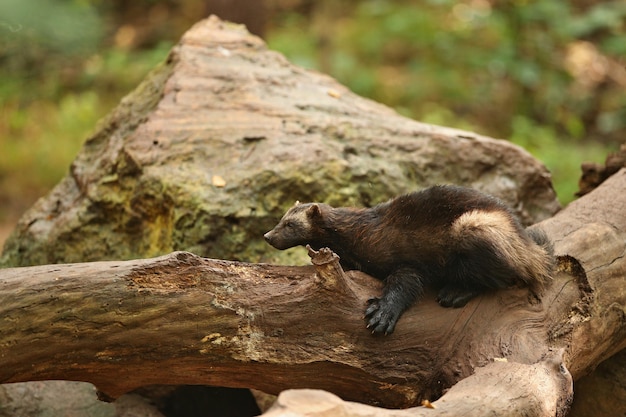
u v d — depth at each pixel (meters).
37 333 6.65
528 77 23.50
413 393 7.39
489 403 6.31
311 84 12.55
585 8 26.95
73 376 7.03
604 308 8.20
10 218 18.52
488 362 7.21
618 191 9.63
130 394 9.95
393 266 8.02
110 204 10.84
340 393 7.45
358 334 7.24
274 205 10.36
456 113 23.25
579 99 24.03
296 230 8.44
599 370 9.16
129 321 6.82
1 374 6.70
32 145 21.03
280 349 7.12
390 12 26.91
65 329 6.71
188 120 11.01
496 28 25.00
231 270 7.27
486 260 7.65
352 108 12.04
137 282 6.89
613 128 22.78
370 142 11.23
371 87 23.45
